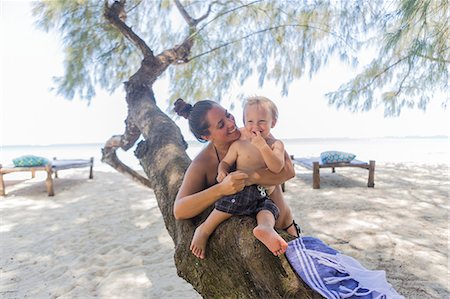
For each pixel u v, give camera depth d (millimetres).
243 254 1120
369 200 5746
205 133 1445
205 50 5129
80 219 5242
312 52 5043
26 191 7219
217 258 1250
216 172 1526
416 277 3002
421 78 5730
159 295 2867
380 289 907
